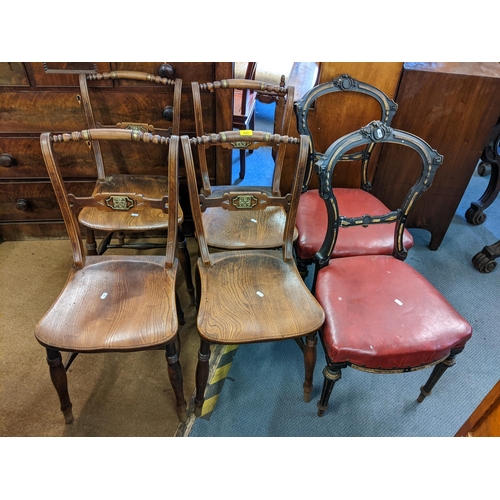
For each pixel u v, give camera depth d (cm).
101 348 99
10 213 187
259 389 142
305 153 108
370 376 148
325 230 142
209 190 149
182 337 159
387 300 117
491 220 240
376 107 150
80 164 170
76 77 146
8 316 161
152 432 127
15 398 134
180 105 158
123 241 194
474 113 163
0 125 155
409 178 186
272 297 115
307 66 194
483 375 150
